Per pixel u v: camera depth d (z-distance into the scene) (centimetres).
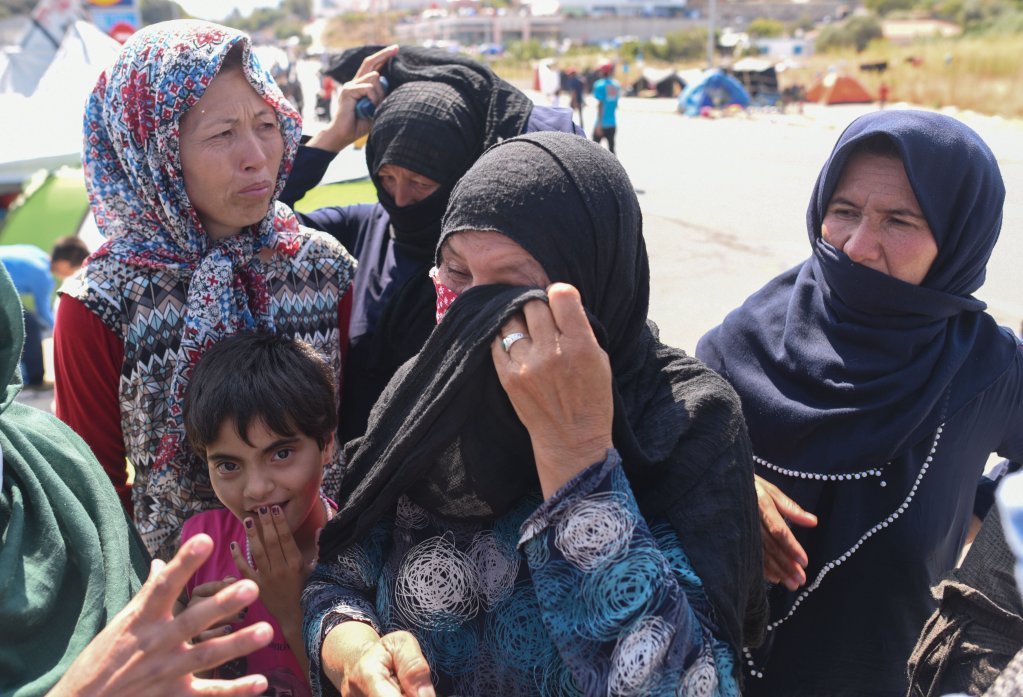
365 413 227
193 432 166
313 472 169
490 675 137
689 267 438
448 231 138
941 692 153
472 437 133
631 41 5609
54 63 855
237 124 177
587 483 122
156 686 113
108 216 185
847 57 2908
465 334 130
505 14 8812
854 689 186
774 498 169
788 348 193
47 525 139
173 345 181
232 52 176
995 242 188
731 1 6256
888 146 177
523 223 133
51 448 151
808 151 552
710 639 125
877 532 182
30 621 130
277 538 159
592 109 2302
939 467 181
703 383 141
